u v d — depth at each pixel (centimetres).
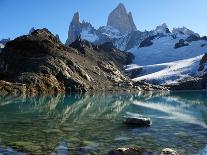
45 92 11469
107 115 5044
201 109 6425
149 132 3384
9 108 5791
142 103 8131
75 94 11962
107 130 3472
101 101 8612
